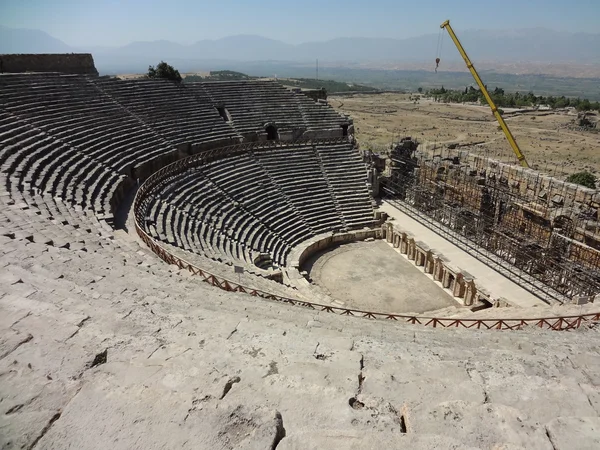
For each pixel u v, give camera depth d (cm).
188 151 4266
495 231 3509
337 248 4031
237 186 4138
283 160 4684
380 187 5022
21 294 1079
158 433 513
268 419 525
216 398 577
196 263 2370
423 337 1272
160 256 2206
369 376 771
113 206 2973
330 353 927
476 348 1093
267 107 5212
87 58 4784
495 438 523
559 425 530
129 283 1411
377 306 3075
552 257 3080
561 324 1578
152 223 2941
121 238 2300
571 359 990
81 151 3272
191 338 934
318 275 3547
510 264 3416
